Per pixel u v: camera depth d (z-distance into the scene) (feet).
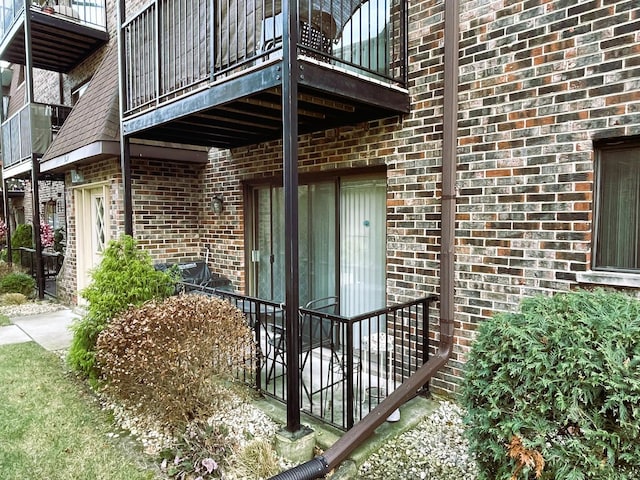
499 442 6.61
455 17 10.85
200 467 8.39
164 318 9.31
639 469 5.58
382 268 13.65
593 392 5.74
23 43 26.76
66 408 11.39
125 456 9.16
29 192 39.91
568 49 9.35
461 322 11.28
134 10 22.91
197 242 20.65
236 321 10.12
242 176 18.01
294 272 9.20
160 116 13.46
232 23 13.23
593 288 9.11
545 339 6.31
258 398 11.51
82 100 22.93
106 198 20.15
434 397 11.71
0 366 14.58
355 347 14.40
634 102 8.56
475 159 10.84
